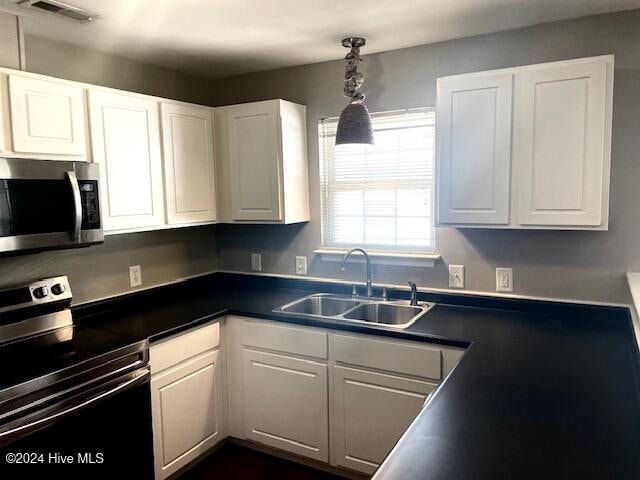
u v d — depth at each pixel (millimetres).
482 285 2609
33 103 2012
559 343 2035
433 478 1065
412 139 2750
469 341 2074
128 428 2086
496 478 1065
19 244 1928
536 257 2461
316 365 2482
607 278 2312
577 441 1233
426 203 2748
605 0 2041
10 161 1893
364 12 2137
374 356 2307
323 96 2969
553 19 2264
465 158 2256
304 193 3037
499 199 2207
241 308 2734
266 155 2863
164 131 2645
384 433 2320
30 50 2367
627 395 1520
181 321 2486
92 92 2254
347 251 2967
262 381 2668
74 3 1964
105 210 2340
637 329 1815
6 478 1655
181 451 2480
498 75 2148
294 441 2600
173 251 3168
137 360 2125
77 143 2197
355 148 2926
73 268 2566
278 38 2479
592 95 1997
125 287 2848
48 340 2143
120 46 2580
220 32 2371
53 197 2045
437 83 2277
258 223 3018
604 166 2010
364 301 2820
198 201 2900
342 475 2551
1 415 1630
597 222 2041
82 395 1880
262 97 3182
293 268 3215
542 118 2088
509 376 1686
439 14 2178
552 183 2100
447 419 1364
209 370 2643
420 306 2668
